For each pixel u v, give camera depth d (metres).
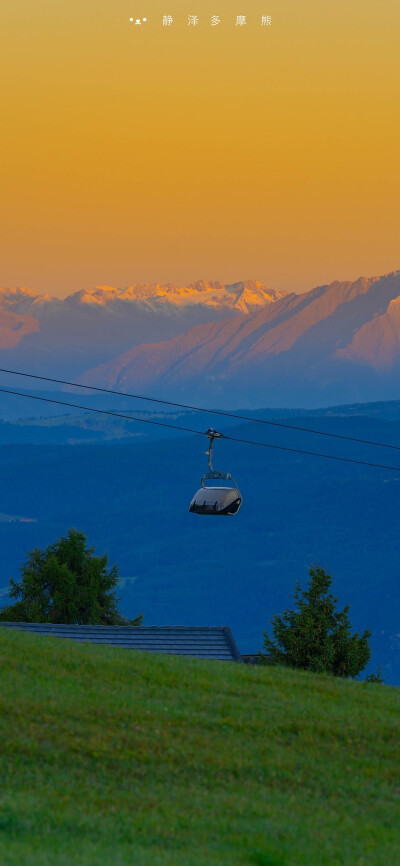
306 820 32.53
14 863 27.23
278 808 33.25
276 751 37.88
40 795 32.19
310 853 30.02
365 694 47.50
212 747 37.41
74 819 30.80
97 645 53.25
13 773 33.44
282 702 43.69
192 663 50.62
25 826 30.06
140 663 47.94
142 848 29.27
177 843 30.02
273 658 74.25
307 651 73.56
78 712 38.84
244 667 51.84
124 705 40.34
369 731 40.78
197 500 72.25
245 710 41.78
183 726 39.09
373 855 30.41
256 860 29.22
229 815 32.31
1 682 41.06
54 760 34.69
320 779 35.97
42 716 37.94
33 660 45.12
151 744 36.91
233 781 35.03
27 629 73.62
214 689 44.69
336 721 41.56
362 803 34.50
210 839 30.52
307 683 48.38
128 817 31.44
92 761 35.06
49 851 28.41
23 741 35.53
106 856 28.27
